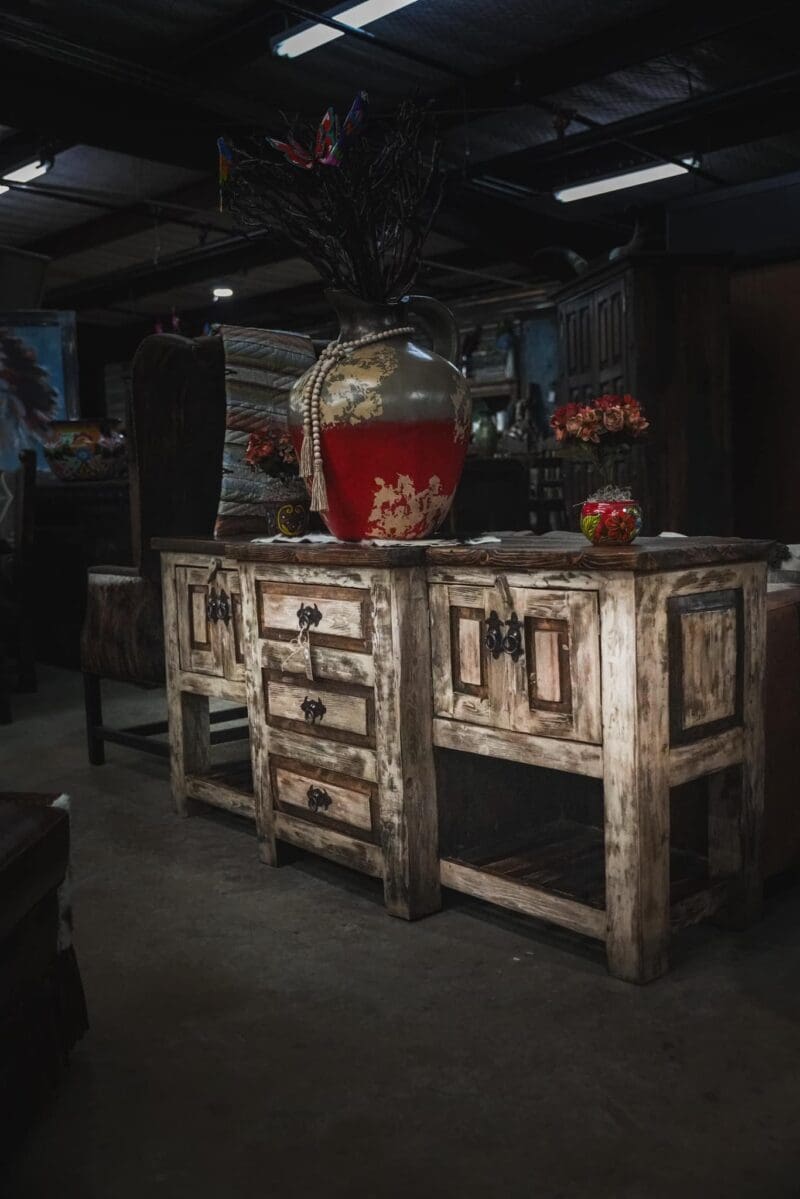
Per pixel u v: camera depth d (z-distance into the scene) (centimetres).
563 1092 175
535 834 279
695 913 225
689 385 561
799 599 255
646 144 878
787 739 253
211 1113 174
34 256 926
